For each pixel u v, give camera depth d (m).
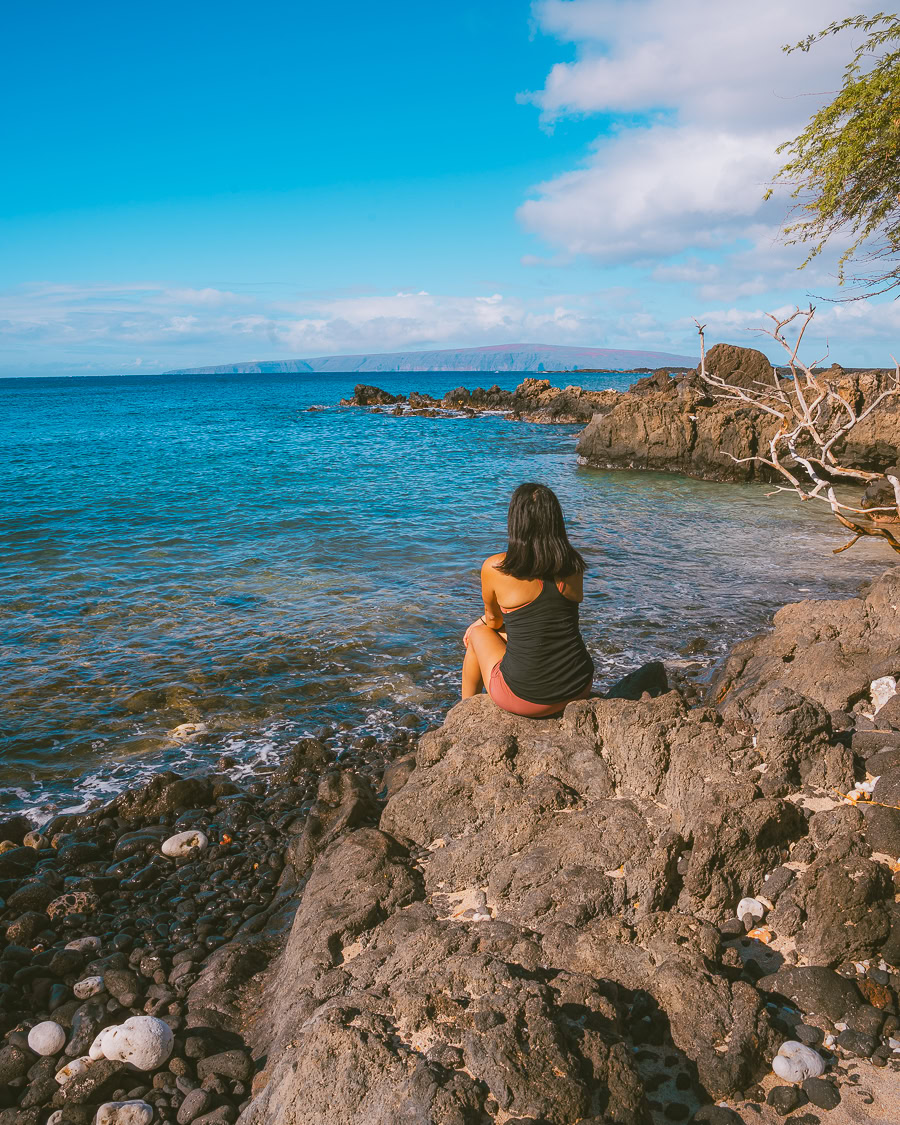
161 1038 3.14
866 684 5.64
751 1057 2.59
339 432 47.59
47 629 10.25
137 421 57.50
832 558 14.90
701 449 28.80
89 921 4.75
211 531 17.14
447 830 4.16
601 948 3.00
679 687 7.91
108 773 6.81
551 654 4.39
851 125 9.10
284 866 5.34
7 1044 3.36
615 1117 2.36
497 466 31.62
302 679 8.75
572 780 4.13
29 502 20.62
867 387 26.31
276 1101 2.54
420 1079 2.34
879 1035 2.73
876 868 3.19
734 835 3.34
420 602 11.61
